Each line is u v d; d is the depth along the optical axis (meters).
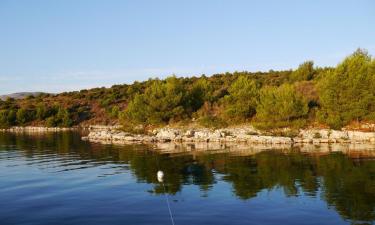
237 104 74.19
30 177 35.12
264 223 20.58
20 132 108.06
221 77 146.62
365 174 31.83
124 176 34.59
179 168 37.84
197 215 22.20
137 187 29.88
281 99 65.94
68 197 27.16
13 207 24.73
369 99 60.47
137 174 35.41
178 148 55.62
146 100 83.44
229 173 34.34
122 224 20.95
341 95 61.62
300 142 58.59
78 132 101.50
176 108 80.44
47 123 123.06
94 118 127.19
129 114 84.69
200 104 87.06
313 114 68.00
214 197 26.08
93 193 28.20
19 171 38.62
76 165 41.91
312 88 80.12
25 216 22.77
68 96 156.25
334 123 61.09
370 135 57.56
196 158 44.22
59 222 21.55
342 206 23.09
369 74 61.38
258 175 33.00
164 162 42.00
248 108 73.25
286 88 67.06
